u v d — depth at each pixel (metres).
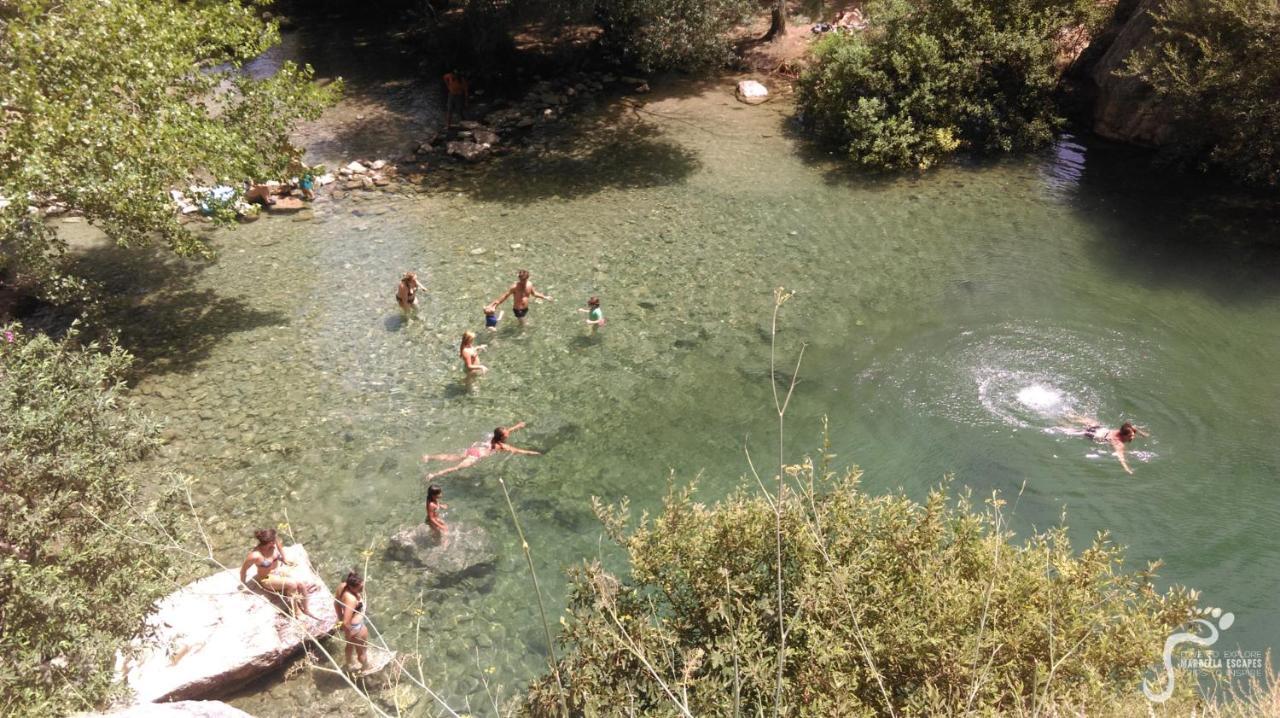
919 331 17.62
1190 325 17.64
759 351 17.12
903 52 26.05
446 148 27.62
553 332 17.88
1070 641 7.16
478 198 24.41
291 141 28.08
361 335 17.81
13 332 10.54
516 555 12.56
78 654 7.95
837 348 17.16
